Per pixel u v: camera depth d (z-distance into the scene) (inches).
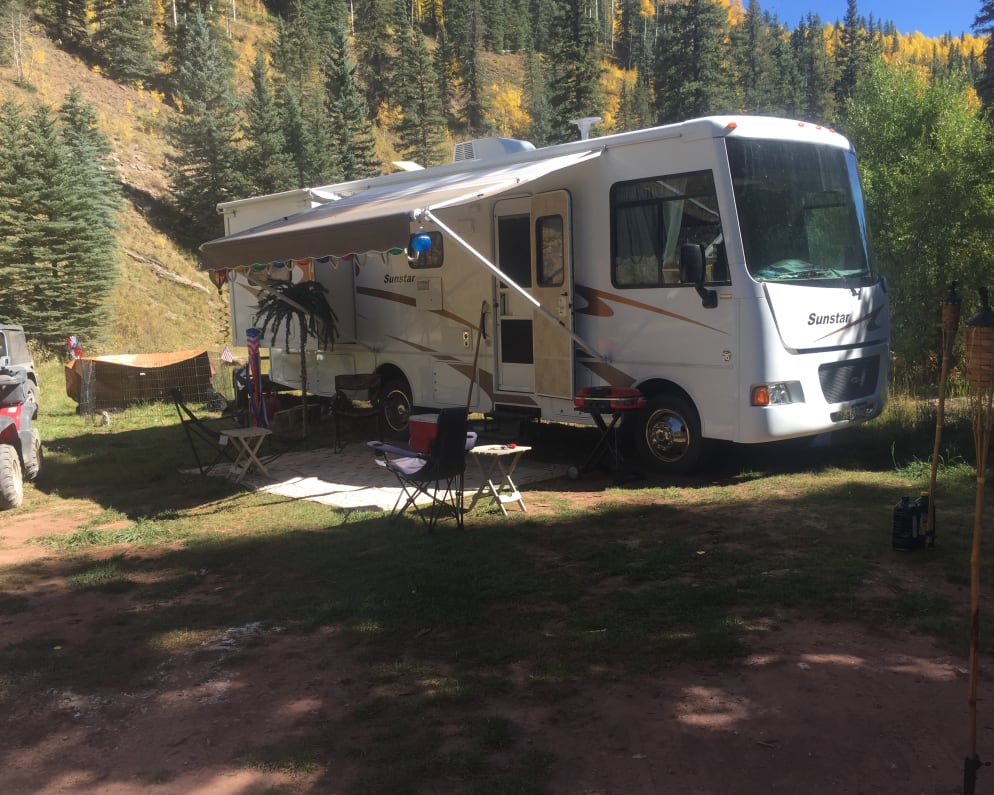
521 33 4672.7
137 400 605.0
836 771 121.6
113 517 307.1
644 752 129.1
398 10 3964.1
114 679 169.2
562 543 242.4
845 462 325.1
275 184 1600.6
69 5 2416.3
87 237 1015.6
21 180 980.6
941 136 498.9
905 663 154.9
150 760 136.9
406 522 273.4
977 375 115.2
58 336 983.0
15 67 1919.3
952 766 121.7
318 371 490.3
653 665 158.4
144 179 1636.3
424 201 308.5
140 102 2149.4
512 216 358.0
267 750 136.7
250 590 219.1
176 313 1229.1
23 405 373.1
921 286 477.4
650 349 317.7
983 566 201.0
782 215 302.5
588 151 331.3
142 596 219.8
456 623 185.6
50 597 223.0
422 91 2736.2
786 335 292.4
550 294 344.5
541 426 409.4
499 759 129.1
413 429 305.6
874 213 522.6
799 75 2891.2
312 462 388.8
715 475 319.3
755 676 151.9
